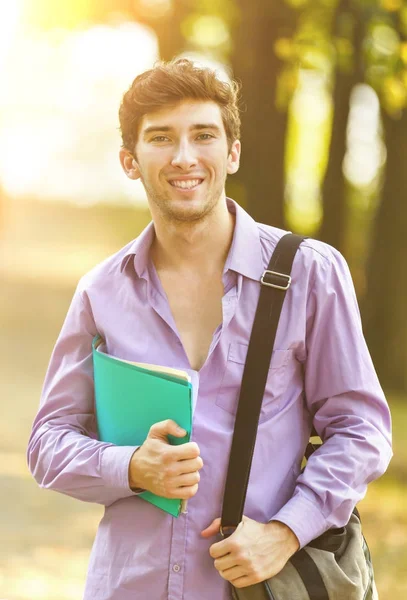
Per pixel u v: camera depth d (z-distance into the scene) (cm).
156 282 325
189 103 311
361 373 313
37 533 892
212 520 305
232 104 320
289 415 314
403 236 1739
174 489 295
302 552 302
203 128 312
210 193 315
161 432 300
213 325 320
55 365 341
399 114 1698
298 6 1533
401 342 1738
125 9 2086
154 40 1986
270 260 316
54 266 4034
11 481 1070
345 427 312
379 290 1759
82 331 334
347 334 315
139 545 310
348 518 304
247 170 1683
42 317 2708
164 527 307
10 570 792
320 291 314
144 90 312
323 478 303
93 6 2200
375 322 1762
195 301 324
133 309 324
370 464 306
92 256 4534
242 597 297
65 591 750
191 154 309
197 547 304
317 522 298
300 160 2748
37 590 749
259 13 1596
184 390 294
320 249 322
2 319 2620
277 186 1678
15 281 3438
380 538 902
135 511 313
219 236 324
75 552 852
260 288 314
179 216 314
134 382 307
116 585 311
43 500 1009
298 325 311
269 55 1611
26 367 1923
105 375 316
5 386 1697
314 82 1938
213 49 1959
